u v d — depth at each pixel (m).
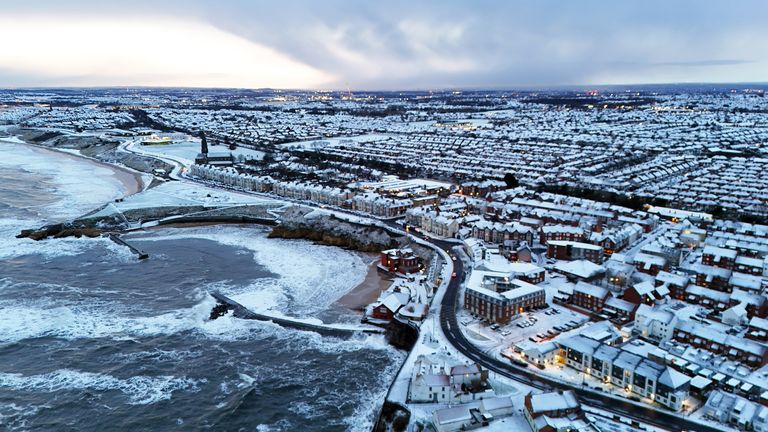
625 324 156.12
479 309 163.88
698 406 117.25
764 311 153.88
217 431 120.00
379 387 137.12
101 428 120.44
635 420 112.06
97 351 151.75
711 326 150.50
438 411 112.81
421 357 136.12
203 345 156.12
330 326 166.00
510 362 137.25
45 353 150.12
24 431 119.12
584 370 131.62
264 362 147.75
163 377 139.88
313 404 129.88
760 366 129.38
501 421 112.94
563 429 104.31
